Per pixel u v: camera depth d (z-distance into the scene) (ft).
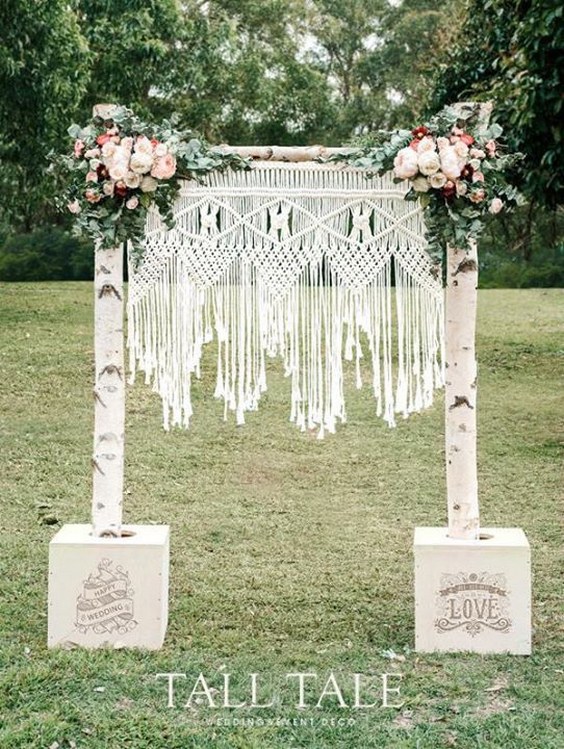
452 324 14.82
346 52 99.35
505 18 31.91
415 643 14.43
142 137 14.24
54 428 28.76
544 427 29.50
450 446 14.82
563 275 62.34
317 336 15.44
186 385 15.28
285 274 15.11
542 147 28.96
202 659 14.07
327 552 19.76
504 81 29.89
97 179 14.26
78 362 35.83
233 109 69.41
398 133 14.53
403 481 25.23
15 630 15.11
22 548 19.25
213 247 15.07
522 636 14.24
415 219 15.05
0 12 38.32
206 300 15.44
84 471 25.26
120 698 12.72
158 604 14.42
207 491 24.22
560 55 26.25
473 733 11.77
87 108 51.90
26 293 49.98
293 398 15.52
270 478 25.41
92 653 14.03
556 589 17.39
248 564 18.90
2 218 65.26
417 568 14.32
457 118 14.37
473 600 14.28
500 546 14.24
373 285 15.16
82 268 63.31
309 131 78.89
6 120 40.78
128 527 15.42
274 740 11.69
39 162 41.86
